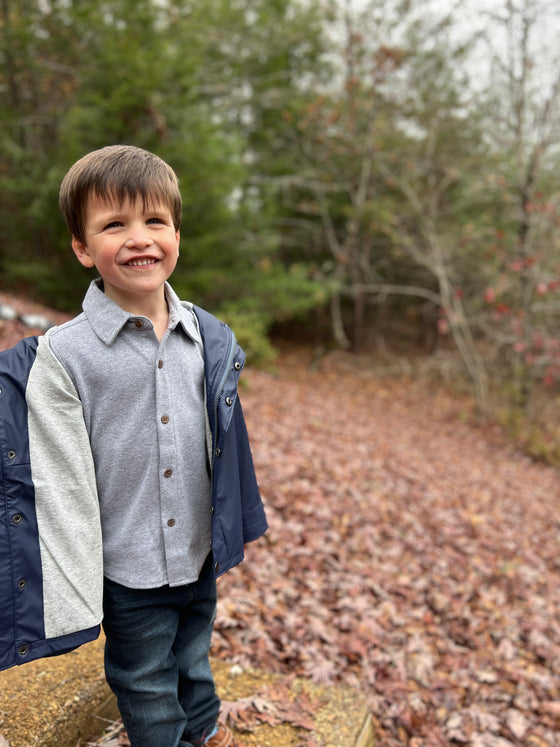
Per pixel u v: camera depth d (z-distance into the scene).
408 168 15.64
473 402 15.59
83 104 12.13
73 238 1.37
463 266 14.57
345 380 16.94
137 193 1.26
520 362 13.71
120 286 1.31
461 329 15.88
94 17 11.92
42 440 1.23
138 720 1.42
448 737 2.72
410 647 3.30
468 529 5.88
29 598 1.21
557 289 11.96
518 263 11.73
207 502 1.46
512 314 13.06
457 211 15.84
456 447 11.04
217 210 13.55
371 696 2.81
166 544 1.38
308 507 4.88
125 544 1.35
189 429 1.40
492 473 9.41
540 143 12.08
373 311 23.05
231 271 15.59
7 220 13.18
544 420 13.79
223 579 3.39
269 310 16.00
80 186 1.27
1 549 1.19
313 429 8.64
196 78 15.02
